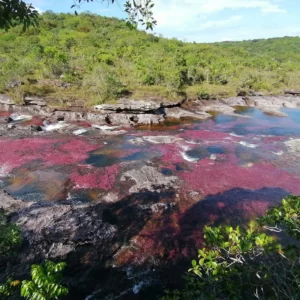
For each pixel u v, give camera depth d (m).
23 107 36.94
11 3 4.65
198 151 25.06
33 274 4.18
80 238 12.86
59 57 49.31
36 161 22.03
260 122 36.50
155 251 12.69
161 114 37.62
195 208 16.05
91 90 41.22
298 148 25.86
